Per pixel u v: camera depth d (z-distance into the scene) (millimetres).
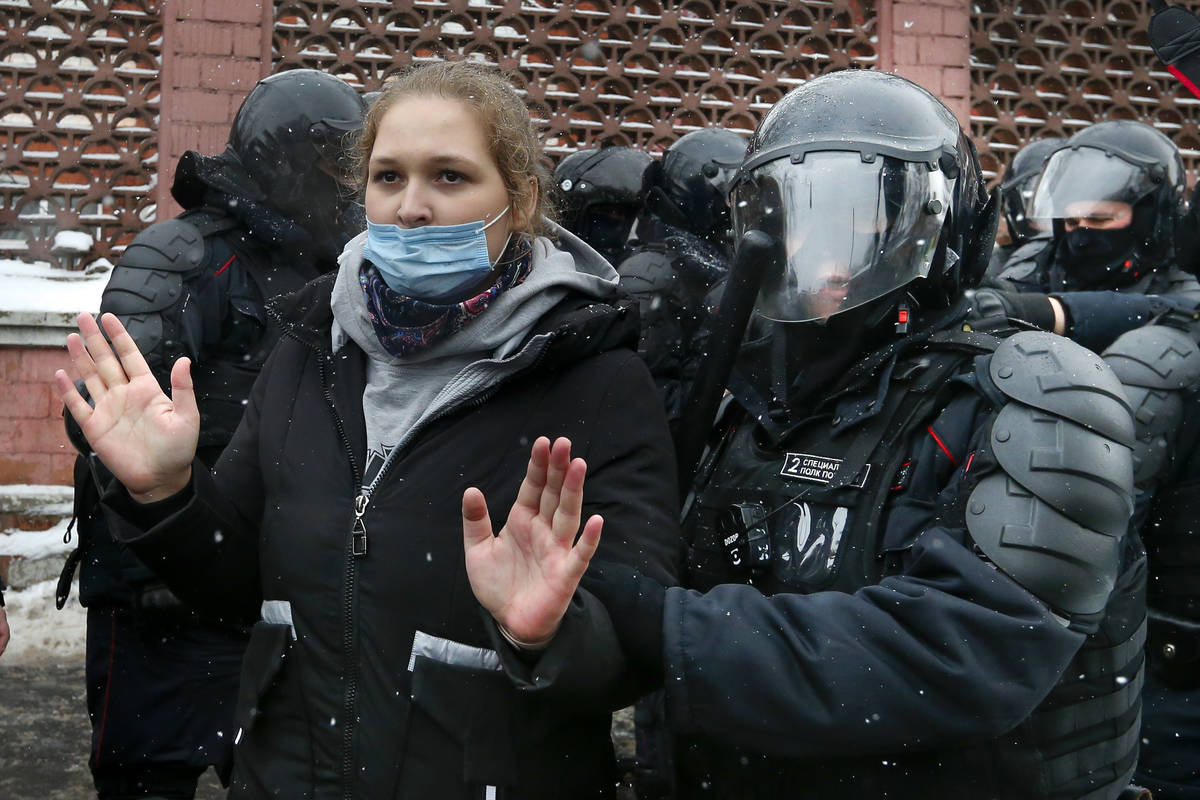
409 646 1551
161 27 5902
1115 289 3496
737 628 1436
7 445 5488
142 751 2766
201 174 2846
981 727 1385
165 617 2684
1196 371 2227
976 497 1462
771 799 1589
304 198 2832
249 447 1770
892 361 1642
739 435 1842
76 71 5801
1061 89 6797
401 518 1574
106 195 5867
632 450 1616
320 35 5969
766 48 6402
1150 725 2301
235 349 2820
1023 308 2436
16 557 5258
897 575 1532
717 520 1773
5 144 5773
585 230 4047
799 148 1685
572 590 1339
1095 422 1438
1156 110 6852
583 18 6164
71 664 5105
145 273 2709
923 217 1651
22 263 5785
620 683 1456
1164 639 2256
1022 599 1387
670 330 3219
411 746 1532
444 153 1575
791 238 1677
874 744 1405
